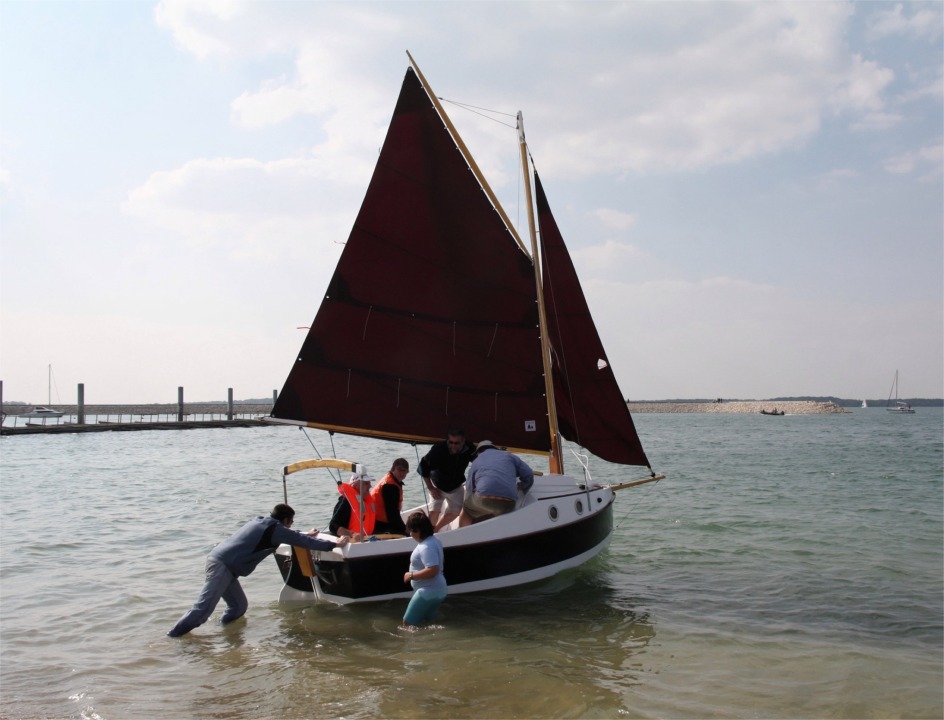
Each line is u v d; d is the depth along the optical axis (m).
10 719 6.09
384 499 9.99
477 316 12.05
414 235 11.80
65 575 11.16
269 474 28.61
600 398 13.30
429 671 7.16
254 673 7.12
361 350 11.61
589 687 6.78
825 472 27.77
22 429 62.47
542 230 13.15
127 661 7.48
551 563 10.75
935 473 27.12
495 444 11.98
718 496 20.25
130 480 26.17
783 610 9.31
